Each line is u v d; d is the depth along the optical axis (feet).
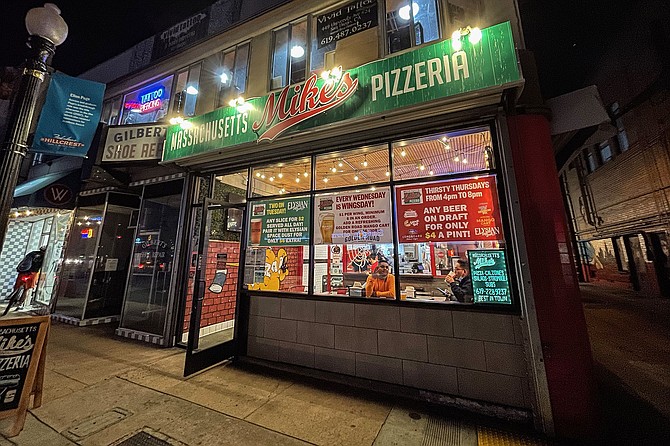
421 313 10.76
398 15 13.53
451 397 9.79
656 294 33.06
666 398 10.60
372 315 11.59
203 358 12.38
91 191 23.18
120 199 22.63
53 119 14.40
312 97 12.34
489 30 9.49
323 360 12.21
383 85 10.87
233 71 18.04
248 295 14.34
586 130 11.24
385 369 11.04
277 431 8.39
